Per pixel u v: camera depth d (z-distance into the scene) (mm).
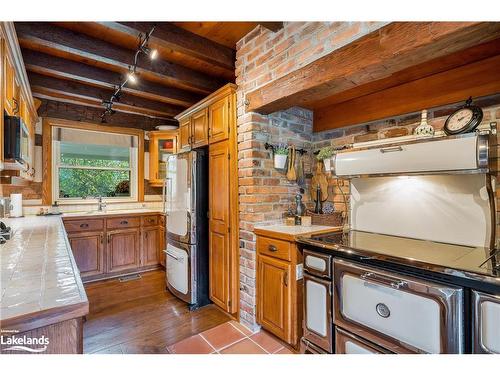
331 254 1729
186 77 2814
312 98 2004
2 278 1055
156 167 4379
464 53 1607
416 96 2004
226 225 2504
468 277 1150
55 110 3723
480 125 1735
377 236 2014
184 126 3277
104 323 2400
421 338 1275
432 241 1823
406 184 1984
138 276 3682
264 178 2365
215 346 2053
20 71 2041
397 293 1365
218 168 2613
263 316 2189
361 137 2445
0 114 1472
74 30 2145
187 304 2791
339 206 2529
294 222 2354
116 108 3803
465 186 1704
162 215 3936
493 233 1588
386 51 1428
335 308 1671
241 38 2396
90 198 4043
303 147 2709
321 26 1769
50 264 1248
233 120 2461
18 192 3514
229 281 2477
